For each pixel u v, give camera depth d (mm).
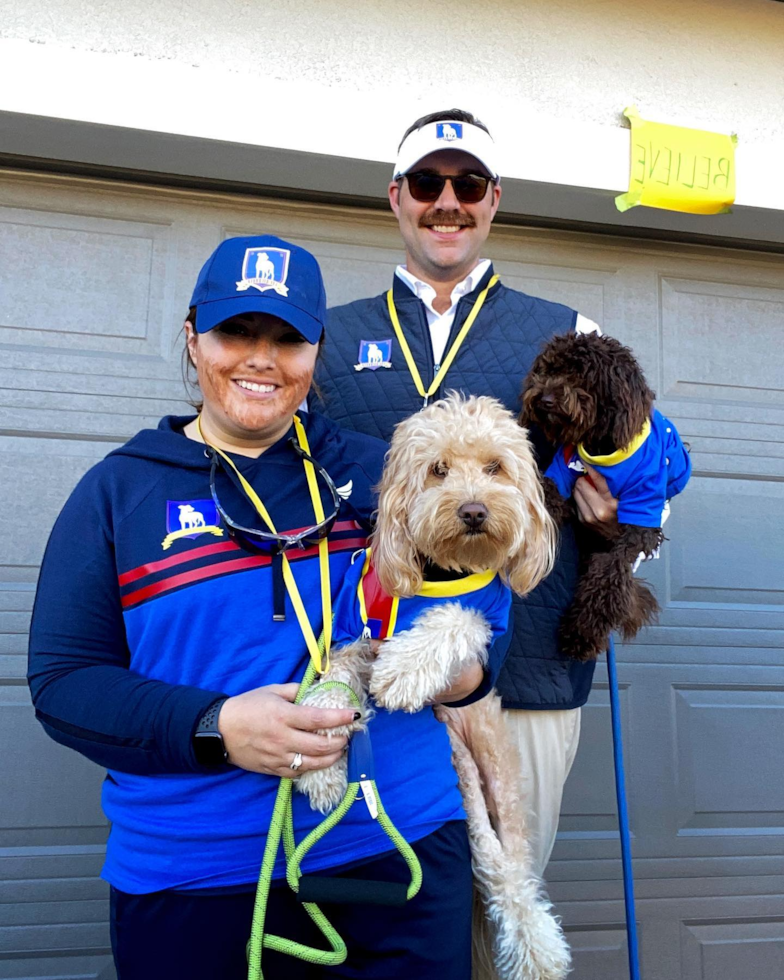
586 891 3045
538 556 1769
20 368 2898
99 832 2750
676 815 3184
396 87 2980
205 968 1350
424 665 1507
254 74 2869
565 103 3137
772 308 3633
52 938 2672
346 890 1309
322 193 3160
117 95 2717
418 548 1688
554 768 2355
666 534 3373
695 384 3514
